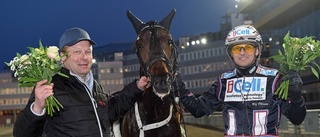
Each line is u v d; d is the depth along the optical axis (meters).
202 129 20.12
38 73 3.02
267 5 34.91
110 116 3.79
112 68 55.88
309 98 26.50
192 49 50.38
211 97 3.77
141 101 4.16
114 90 55.66
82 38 3.45
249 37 3.46
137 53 4.13
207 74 48.94
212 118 22.72
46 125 3.37
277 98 3.42
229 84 3.57
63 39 3.48
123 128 4.46
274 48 34.22
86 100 3.38
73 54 3.44
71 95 3.33
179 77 3.97
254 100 3.43
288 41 3.41
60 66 3.14
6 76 56.78
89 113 3.36
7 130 36.28
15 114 56.53
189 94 3.93
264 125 3.39
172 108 4.20
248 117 3.42
